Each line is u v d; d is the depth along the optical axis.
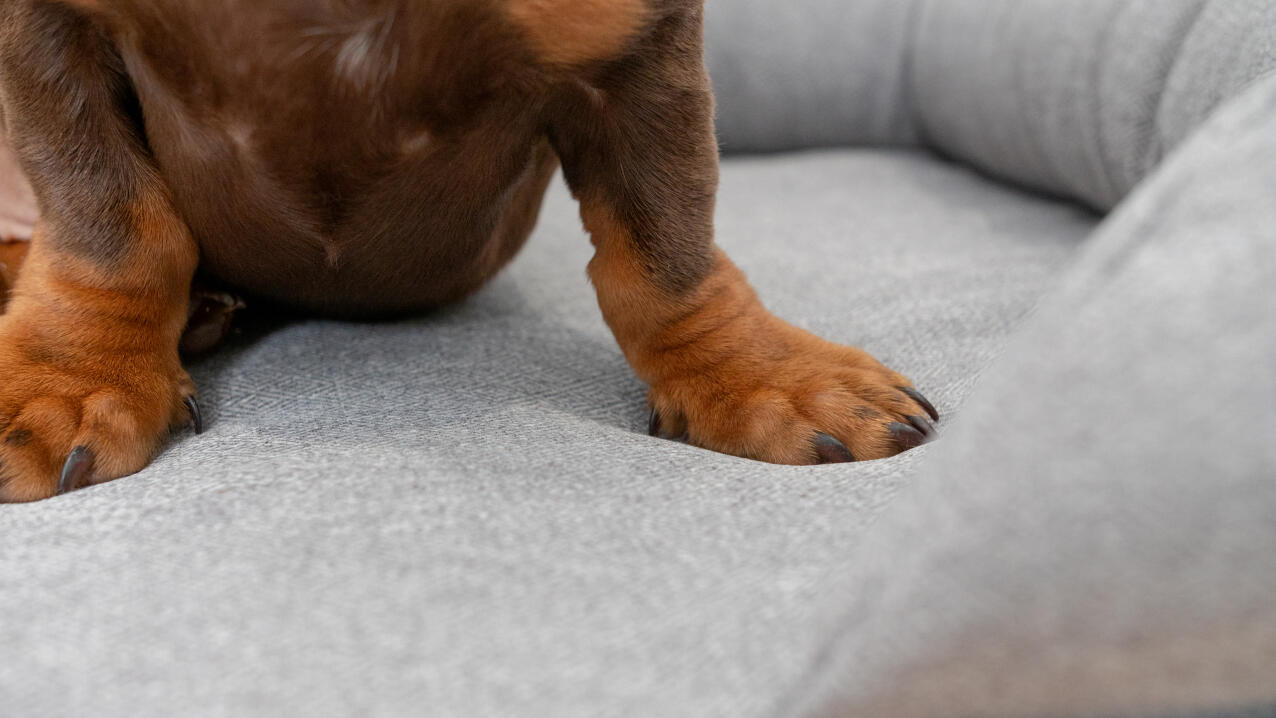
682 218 0.36
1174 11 0.45
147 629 0.28
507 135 0.35
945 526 0.26
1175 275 0.26
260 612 0.28
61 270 0.35
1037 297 0.42
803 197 0.59
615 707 0.27
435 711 0.27
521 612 0.28
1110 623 0.25
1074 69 0.51
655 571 0.29
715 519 0.30
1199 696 0.26
